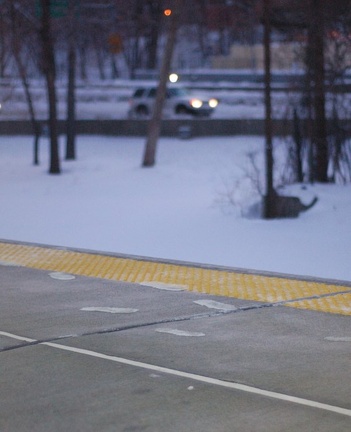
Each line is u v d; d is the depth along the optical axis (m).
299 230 25.00
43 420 9.27
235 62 96.56
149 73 90.06
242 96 72.44
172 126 60.44
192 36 112.62
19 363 11.42
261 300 15.26
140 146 57.78
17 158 54.53
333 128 33.81
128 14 84.94
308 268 19.47
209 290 16.11
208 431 8.91
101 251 20.77
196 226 26.38
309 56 33.09
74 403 9.80
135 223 27.55
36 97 74.50
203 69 98.06
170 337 12.72
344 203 28.59
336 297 15.46
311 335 12.88
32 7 49.97
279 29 34.69
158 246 22.95
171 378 10.70
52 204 33.59
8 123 63.53
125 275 17.64
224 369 11.09
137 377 10.75
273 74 70.25
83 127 63.53
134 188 38.81
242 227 25.83
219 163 47.66
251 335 12.85
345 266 19.61
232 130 59.84
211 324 13.52
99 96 76.94
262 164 43.19
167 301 15.16
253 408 9.60
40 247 21.27
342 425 9.09
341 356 11.74
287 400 9.87
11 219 29.17
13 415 9.43
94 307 14.73
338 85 34.97
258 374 10.88
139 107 68.81
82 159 52.53
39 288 16.42
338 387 10.37
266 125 27.62
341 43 33.88
